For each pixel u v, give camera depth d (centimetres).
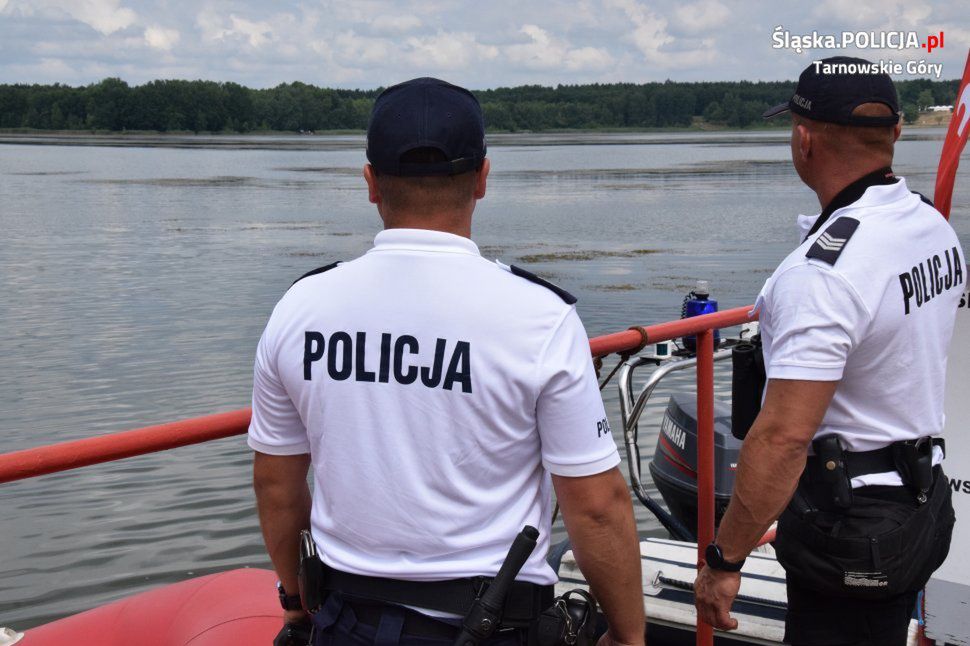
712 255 2355
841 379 186
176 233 3044
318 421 146
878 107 187
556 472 144
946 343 196
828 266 178
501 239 2805
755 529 182
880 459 188
